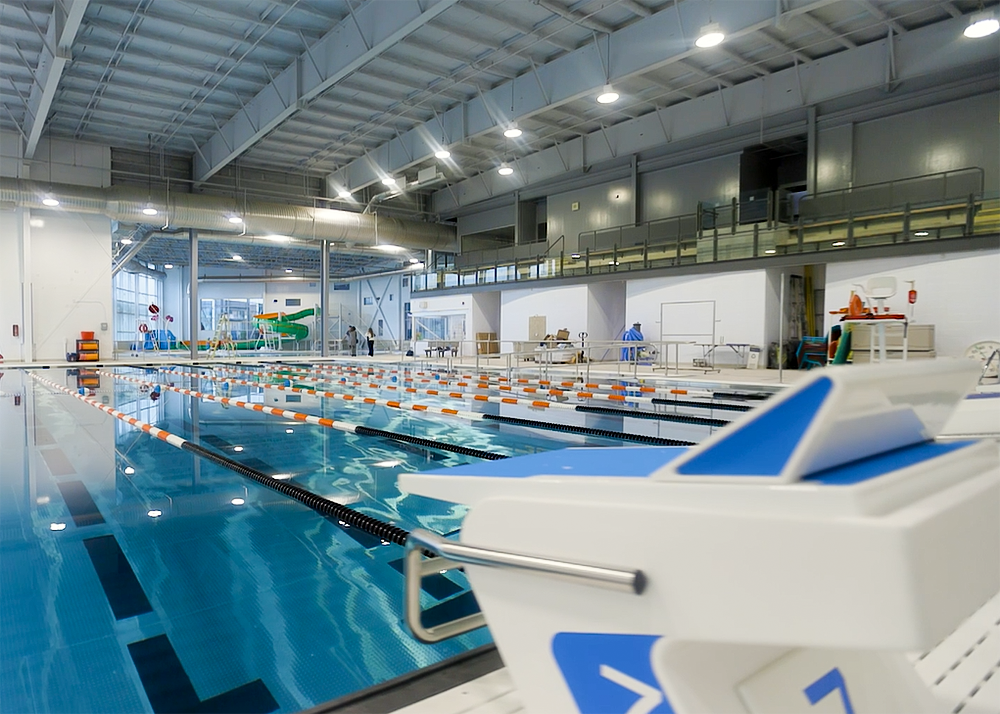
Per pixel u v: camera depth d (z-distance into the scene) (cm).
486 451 451
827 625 63
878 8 945
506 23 950
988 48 942
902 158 1082
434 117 1349
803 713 85
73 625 194
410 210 1981
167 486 363
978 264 934
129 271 2383
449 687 126
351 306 3028
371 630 190
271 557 253
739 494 70
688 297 1284
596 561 83
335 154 1591
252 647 179
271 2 891
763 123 1237
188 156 1585
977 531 72
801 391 67
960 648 131
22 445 484
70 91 1180
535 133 1471
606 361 1434
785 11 767
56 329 1440
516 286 1661
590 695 86
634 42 941
